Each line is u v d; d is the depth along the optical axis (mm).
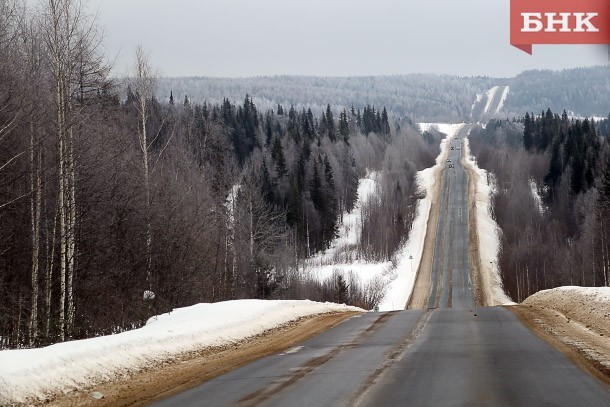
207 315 41500
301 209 188625
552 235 193625
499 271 171000
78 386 21219
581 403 17078
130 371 24328
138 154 65875
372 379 21391
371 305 135875
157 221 59469
